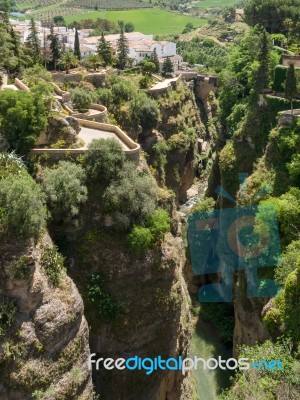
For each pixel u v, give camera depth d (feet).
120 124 259.19
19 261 107.34
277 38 299.17
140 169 156.66
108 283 134.62
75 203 136.46
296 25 309.83
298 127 178.40
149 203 142.92
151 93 305.12
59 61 301.84
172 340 142.51
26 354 106.42
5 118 143.02
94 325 132.05
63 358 113.29
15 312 107.55
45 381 108.47
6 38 254.47
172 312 140.97
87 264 135.44
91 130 179.11
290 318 120.57
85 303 132.05
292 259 134.00
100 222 140.87
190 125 347.56
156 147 272.92
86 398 119.24
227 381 165.17
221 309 198.18
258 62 227.40
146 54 447.01
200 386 163.73
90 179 143.43
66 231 137.80
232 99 266.16
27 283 108.27
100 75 281.95
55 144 151.53
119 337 132.57
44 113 151.53
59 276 118.83
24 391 105.19
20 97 145.18
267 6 337.93
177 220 178.40
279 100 209.46
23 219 111.14
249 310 161.89
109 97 262.26
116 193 139.33
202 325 192.95
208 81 413.39
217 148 267.18
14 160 131.03
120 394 134.10
